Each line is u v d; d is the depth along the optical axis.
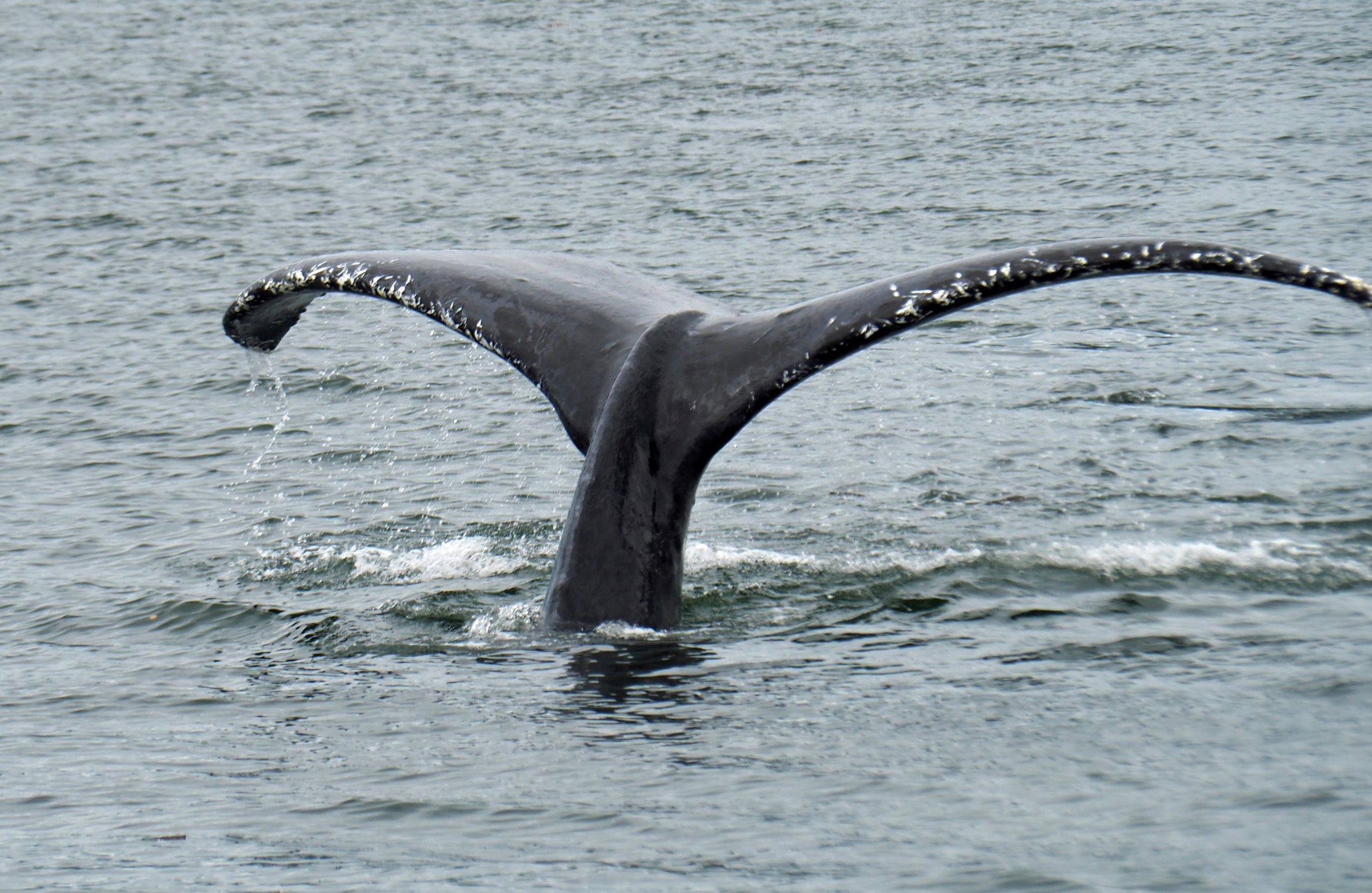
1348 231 95.00
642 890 20.69
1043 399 59.38
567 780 24.42
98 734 28.08
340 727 27.53
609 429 29.56
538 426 59.38
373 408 63.50
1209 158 124.00
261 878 21.62
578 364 29.91
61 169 145.12
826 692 27.94
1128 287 81.69
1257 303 77.31
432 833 22.84
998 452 50.97
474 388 66.44
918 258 96.19
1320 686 27.38
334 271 31.84
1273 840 21.22
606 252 101.88
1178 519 41.50
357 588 38.06
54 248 108.44
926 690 27.95
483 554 41.00
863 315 27.47
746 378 28.34
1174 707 26.56
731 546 39.72
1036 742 25.14
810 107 166.75
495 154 147.75
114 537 44.97
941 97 168.25
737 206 116.81
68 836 23.42
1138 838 21.48
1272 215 101.12
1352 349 66.94
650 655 29.45
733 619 33.00
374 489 50.19
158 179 138.50
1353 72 165.38
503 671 29.64
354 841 22.75
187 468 54.25
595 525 30.14
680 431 29.00
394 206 122.88
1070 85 169.88
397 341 76.25
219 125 171.00
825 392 61.88
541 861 21.72
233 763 26.19
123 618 36.53
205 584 39.12
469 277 31.20
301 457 55.38
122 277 98.06
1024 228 103.44
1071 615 32.81
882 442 53.06
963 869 20.83
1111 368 64.56
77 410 64.38
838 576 36.28
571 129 160.62
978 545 39.41
